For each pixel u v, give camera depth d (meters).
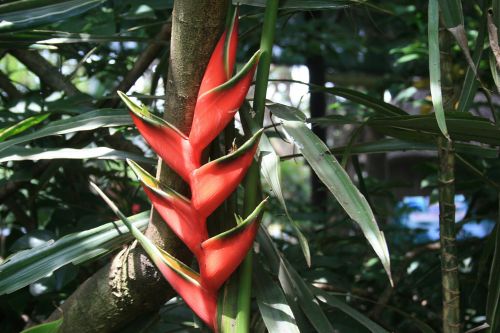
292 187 5.62
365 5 1.13
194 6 0.80
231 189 0.78
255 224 0.78
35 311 1.32
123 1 1.40
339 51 3.27
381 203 2.63
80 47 1.56
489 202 1.74
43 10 0.96
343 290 1.40
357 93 1.10
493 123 0.95
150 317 0.99
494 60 0.88
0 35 1.04
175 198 0.79
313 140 0.85
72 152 0.95
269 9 0.89
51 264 0.89
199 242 0.80
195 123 0.79
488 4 0.97
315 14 2.62
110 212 1.54
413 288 1.62
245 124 0.86
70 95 1.45
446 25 0.91
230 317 0.80
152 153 1.63
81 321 0.94
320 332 0.91
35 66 1.49
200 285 0.81
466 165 1.23
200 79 0.83
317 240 1.73
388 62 3.33
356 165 1.22
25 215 1.53
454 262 1.04
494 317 0.98
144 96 1.09
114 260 0.93
